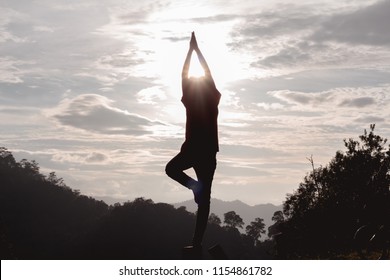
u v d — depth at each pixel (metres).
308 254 15.67
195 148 7.87
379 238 12.51
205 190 7.93
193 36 8.41
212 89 8.02
